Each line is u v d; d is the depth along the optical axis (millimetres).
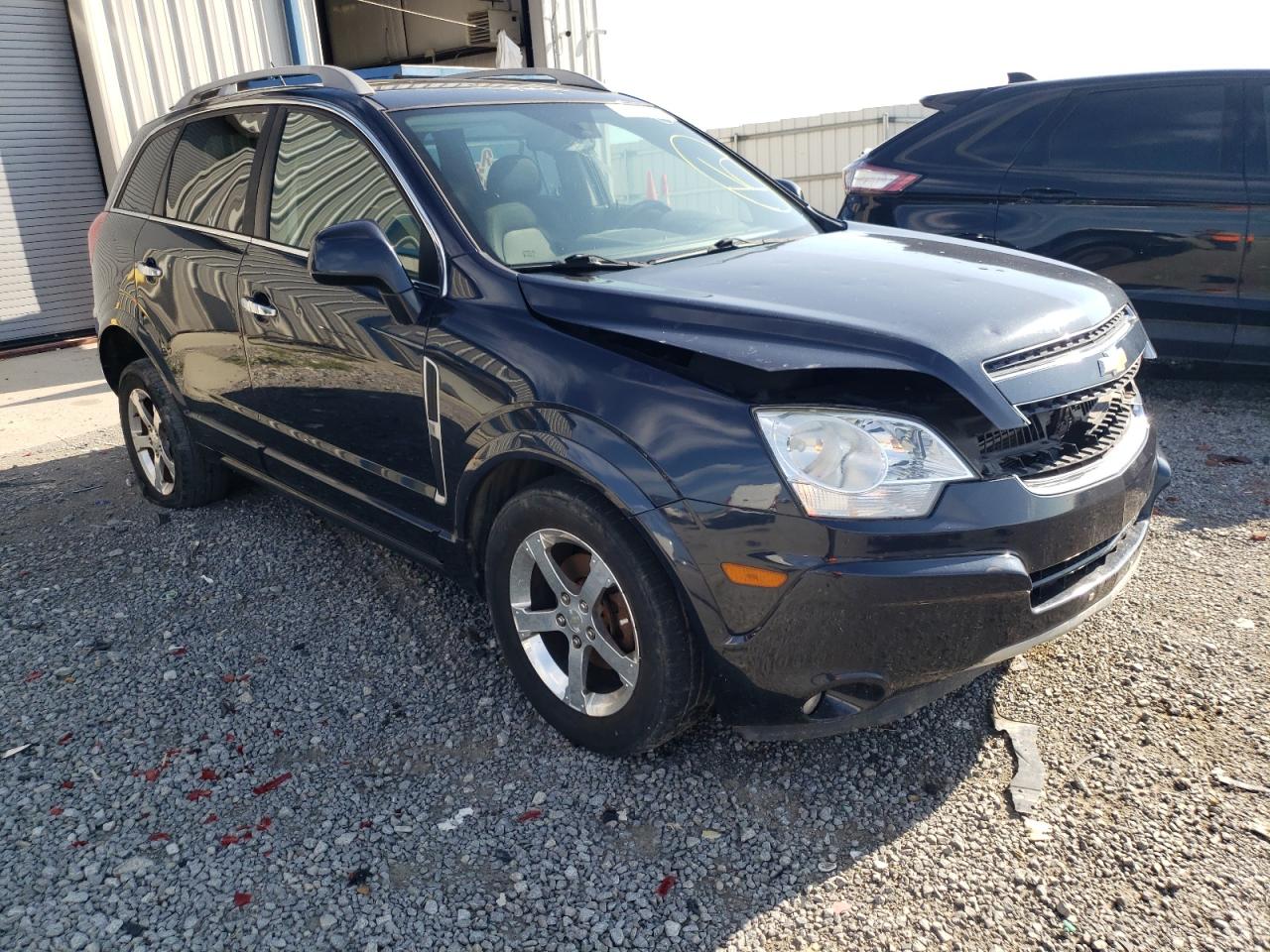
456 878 2305
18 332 9906
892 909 2176
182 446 4398
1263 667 3012
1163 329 5574
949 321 2406
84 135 10102
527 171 3268
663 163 3693
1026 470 2373
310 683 3137
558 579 2658
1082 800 2488
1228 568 3670
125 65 9719
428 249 2977
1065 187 5668
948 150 6062
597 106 3781
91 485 5137
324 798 2586
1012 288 2684
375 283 2852
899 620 2209
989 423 2266
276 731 2887
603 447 2424
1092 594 2523
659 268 2895
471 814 2518
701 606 2338
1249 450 4969
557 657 2820
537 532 2662
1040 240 5754
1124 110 5590
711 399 2320
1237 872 2232
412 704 3010
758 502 2238
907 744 2748
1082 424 2568
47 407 7273
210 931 2154
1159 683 2959
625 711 2557
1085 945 2061
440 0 14453
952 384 2223
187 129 4281
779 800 2537
